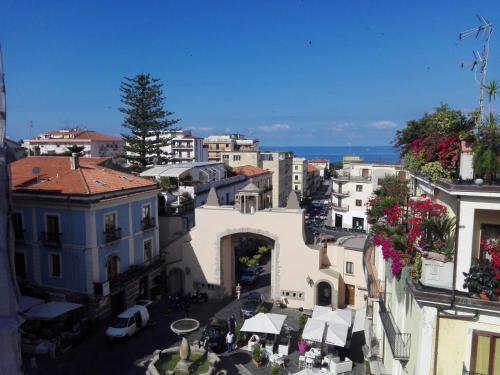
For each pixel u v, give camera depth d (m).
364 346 25.38
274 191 90.62
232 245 38.97
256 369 24.27
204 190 46.28
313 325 25.38
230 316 32.81
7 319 4.81
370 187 72.44
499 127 10.35
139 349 26.00
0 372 4.72
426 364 10.53
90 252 28.53
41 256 30.09
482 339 9.95
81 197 28.08
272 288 36.06
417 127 21.69
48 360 24.08
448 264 10.30
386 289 17.97
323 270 34.56
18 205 30.22
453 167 12.13
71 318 28.25
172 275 38.62
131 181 34.50
